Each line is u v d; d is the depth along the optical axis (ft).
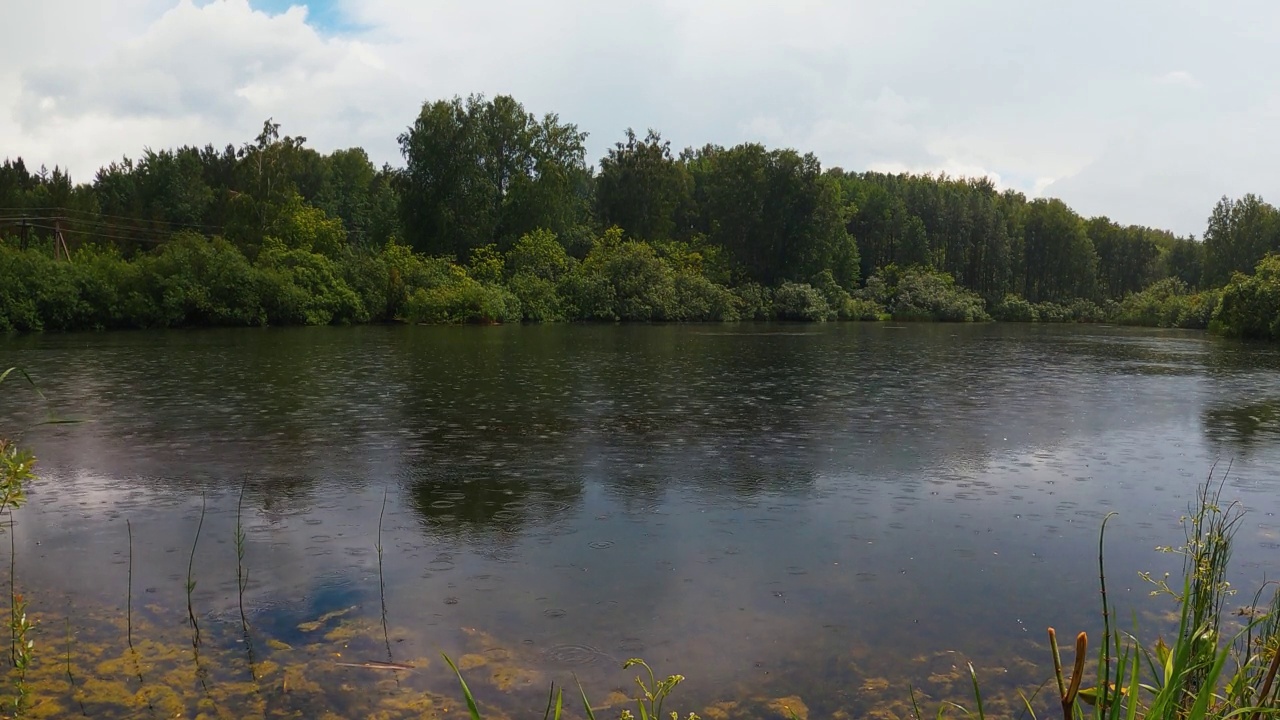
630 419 35.22
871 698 11.82
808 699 11.76
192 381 46.44
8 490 12.82
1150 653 13.10
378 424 33.19
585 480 24.31
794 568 17.03
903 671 12.63
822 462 27.04
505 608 14.79
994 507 21.80
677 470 25.72
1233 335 118.01
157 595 15.21
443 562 17.15
